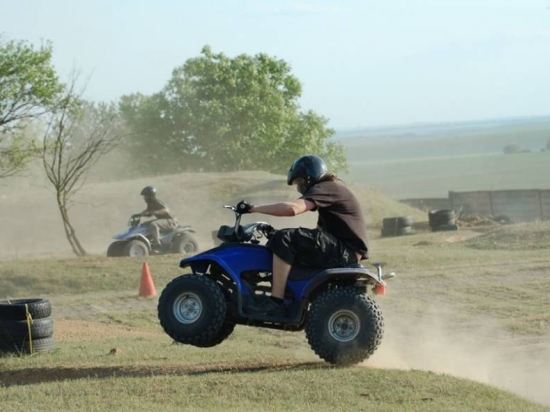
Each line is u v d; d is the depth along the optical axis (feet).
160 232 207.82
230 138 522.47
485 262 180.75
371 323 70.49
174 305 72.23
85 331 112.27
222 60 538.06
